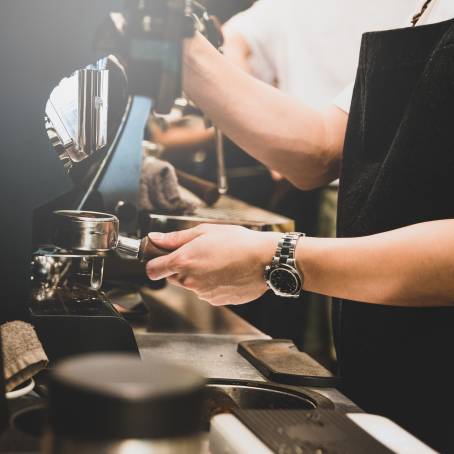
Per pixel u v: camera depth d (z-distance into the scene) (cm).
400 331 146
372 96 155
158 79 102
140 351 152
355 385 154
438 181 139
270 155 180
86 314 130
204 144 367
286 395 129
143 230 209
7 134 119
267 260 130
